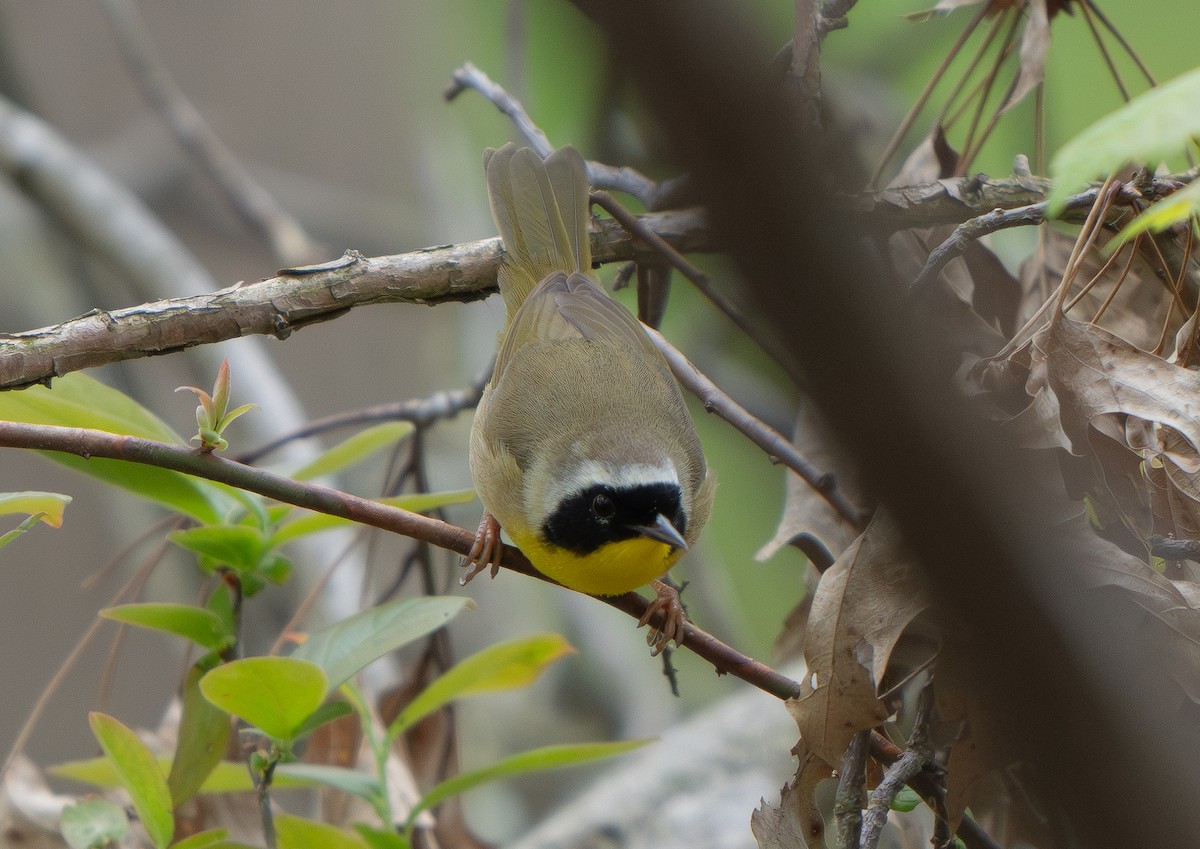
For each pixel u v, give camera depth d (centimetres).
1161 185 703
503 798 1628
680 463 852
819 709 647
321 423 891
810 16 736
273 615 1294
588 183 888
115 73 2155
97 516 1891
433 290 772
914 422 314
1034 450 680
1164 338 746
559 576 838
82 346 669
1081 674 409
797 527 798
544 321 890
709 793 1191
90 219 1556
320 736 856
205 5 2191
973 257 863
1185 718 634
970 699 634
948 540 355
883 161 841
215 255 2177
